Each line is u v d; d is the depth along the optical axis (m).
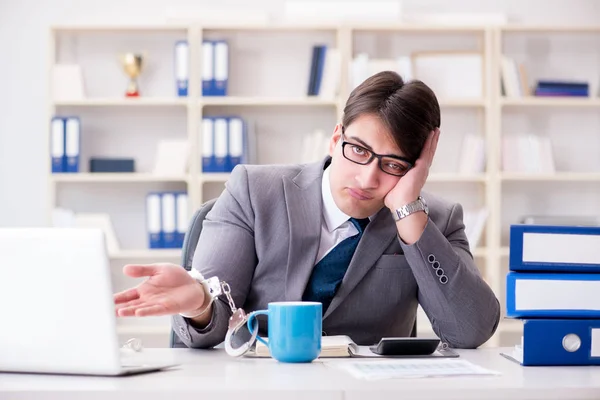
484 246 4.61
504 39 4.72
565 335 1.45
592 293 1.47
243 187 1.84
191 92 4.39
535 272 1.49
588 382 1.23
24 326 1.29
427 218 1.71
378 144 1.66
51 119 4.40
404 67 4.45
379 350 1.55
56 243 1.27
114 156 4.64
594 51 4.74
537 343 1.44
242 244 1.80
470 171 4.52
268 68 4.66
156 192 4.42
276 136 4.66
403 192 1.69
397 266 1.81
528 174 4.45
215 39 4.54
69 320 1.27
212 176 4.37
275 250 1.80
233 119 4.38
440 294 1.70
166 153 4.42
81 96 4.42
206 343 1.65
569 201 4.76
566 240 1.48
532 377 1.29
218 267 1.76
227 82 4.47
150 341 4.39
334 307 1.78
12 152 4.59
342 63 4.43
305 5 4.52
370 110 1.66
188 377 1.28
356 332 1.82
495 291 4.44
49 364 1.29
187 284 1.51
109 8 4.63
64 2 4.61
